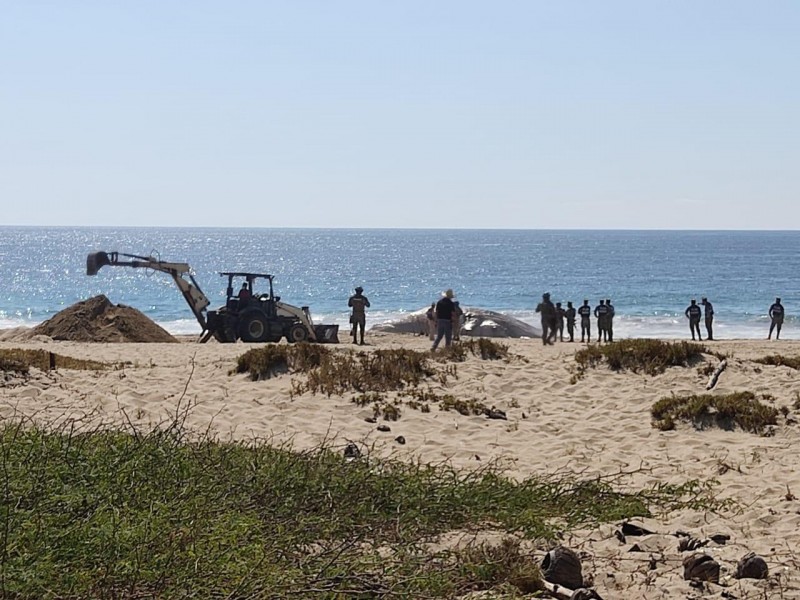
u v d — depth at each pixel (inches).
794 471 453.4
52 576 231.8
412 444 533.6
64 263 5477.4
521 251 7706.7
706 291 3193.9
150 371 730.8
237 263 5620.1
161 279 4136.3
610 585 287.3
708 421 570.6
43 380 673.0
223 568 241.1
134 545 249.1
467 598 260.2
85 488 305.1
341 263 5634.8
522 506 366.9
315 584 249.4
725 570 297.4
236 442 441.1
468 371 711.1
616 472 463.5
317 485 347.6
